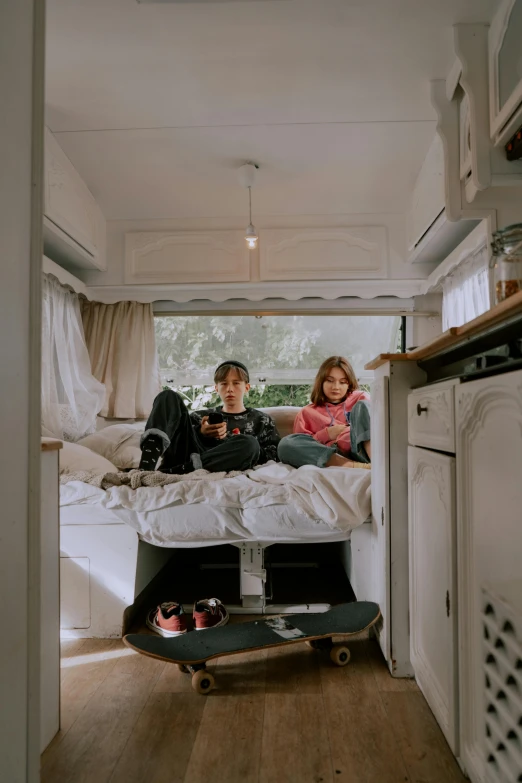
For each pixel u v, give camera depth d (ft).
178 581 7.93
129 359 9.45
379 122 7.16
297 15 5.37
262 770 3.49
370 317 10.28
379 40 5.70
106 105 6.81
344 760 3.58
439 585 3.80
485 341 3.67
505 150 5.03
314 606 6.35
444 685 3.71
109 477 6.11
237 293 9.49
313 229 9.11
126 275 9.25
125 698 4.48
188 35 5.64
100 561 5.91
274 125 7.23
